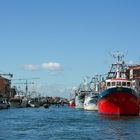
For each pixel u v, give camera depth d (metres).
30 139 56.59
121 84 103.44
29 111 171.88
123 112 99.62
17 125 80.88
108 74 118.75
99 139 56.00
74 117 110.19
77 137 58.47
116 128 70.56
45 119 102.31
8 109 199.75
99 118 95.56
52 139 56.53
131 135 60.09
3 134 62.97
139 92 107.00
